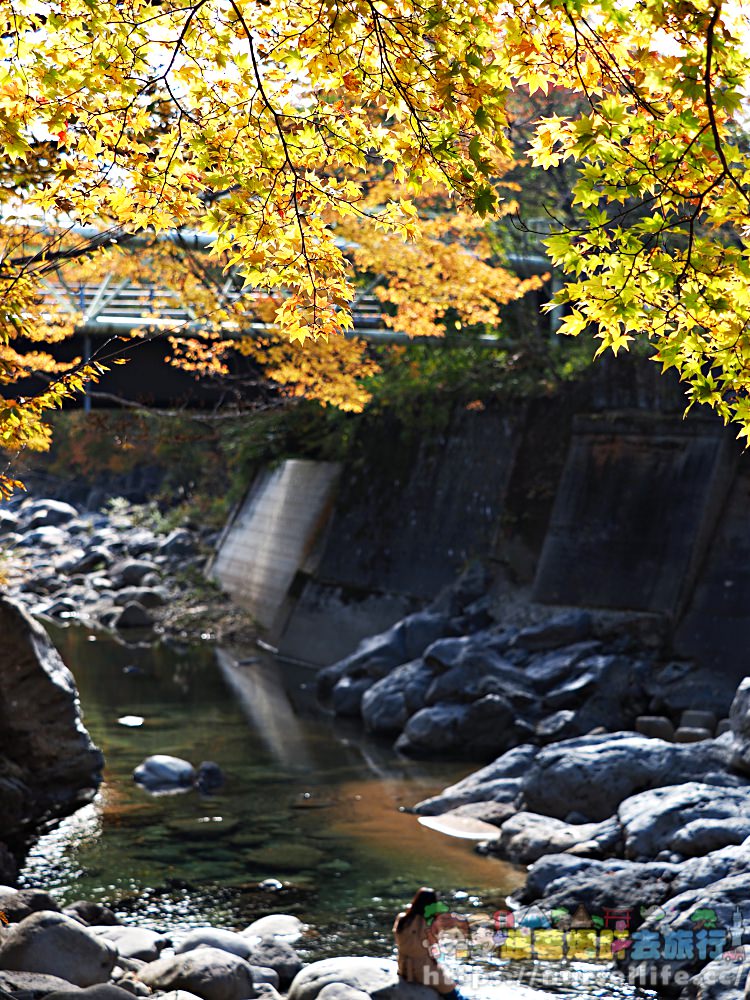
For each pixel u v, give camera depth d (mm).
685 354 5219
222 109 5543
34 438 7172
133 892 10469
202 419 15023
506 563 21312
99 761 14594
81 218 6680
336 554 25578
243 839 12062
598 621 18297
